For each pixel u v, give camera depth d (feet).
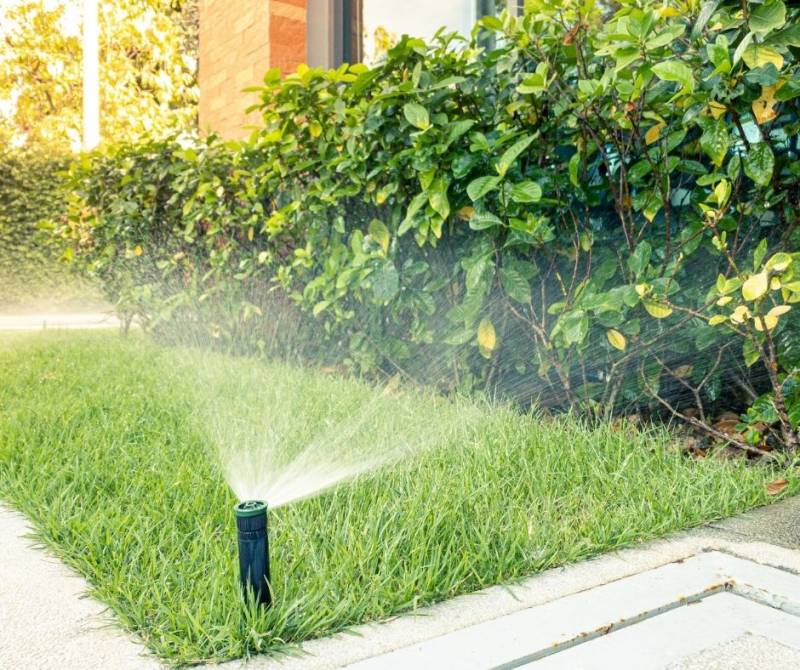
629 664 4.83
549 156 10.79
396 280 11.37
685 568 6.12
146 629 5.10
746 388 9.86
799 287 7.47
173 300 20.59
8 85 48.62
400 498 7.35
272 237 15.49
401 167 11.61
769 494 7.74
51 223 22.93
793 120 9.45
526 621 5.24
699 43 8.34
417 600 5.46
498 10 18.52
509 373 12.04
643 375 9.86
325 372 15.17
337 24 23.72
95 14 36.45
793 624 5.37
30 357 18.17
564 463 8.38
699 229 9.04
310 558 6.03
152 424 10.76
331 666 4.67
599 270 9.98
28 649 4.88
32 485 7.94
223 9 25.07
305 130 13.78
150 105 49.29
